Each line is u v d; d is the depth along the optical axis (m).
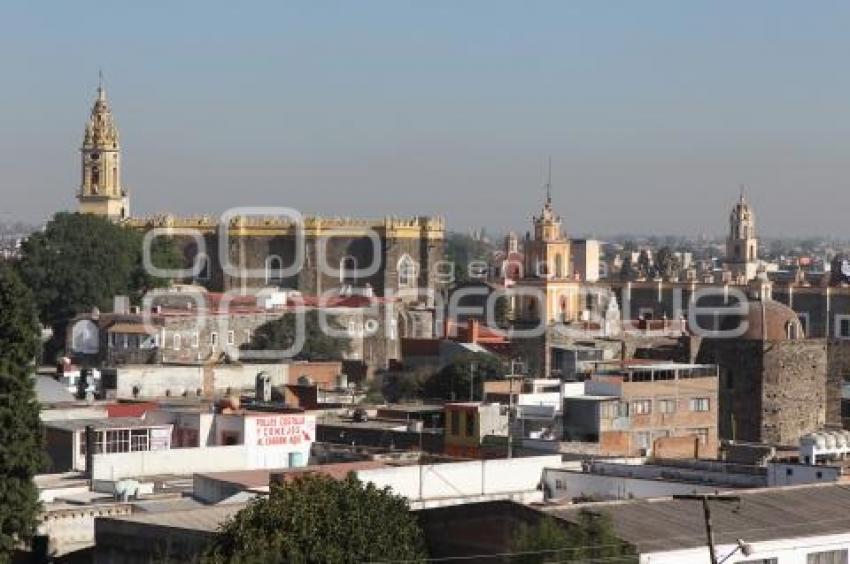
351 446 167.38
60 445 160.00
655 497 119.69
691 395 197.62
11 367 128.75
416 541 103.81
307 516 102.06
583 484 133.75
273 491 106.00
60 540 128.25
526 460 138.88
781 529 107.25
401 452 161.62
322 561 100.69
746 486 132.62
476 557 102.56
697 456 179.62
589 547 98.12
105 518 114.75
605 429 183.00
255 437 164.12
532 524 100.50
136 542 111.62
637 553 98.75
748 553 97.81
